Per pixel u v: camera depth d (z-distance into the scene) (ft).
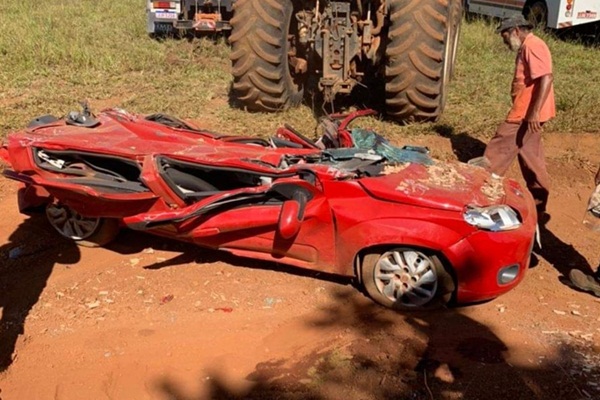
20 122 25.07
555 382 12.59
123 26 40.68
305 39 24.41
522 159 19.19
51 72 31.40
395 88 23.98
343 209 14.60
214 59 33.94
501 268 14.11
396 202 14.35
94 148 16.39
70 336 13.93
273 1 24.27
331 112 26.30
